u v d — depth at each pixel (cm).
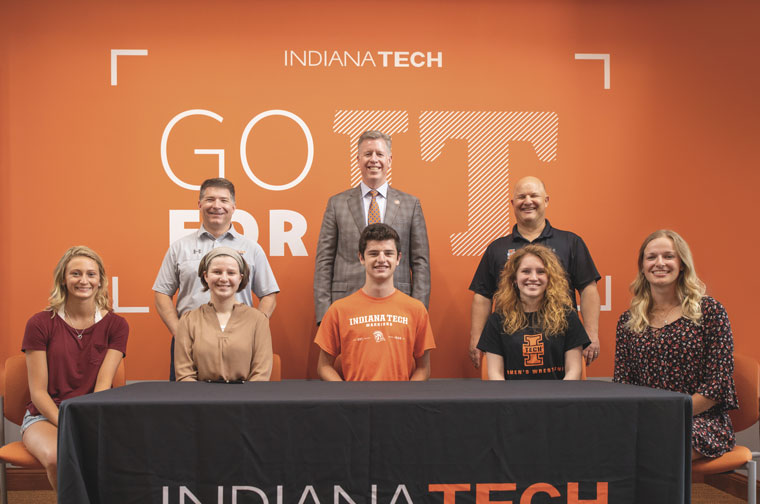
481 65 335
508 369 232
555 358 229
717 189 338
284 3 329
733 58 339
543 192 294
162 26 327
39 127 323
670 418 158
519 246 296
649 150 338
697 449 217
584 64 337
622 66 338
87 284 248
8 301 322
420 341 244
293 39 330
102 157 326
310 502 153
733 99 339
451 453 155
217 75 328
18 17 322
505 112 335
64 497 146
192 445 151
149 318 328
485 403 155
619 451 158
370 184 296
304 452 152
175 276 296
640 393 164
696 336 228
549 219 336
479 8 334
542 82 335
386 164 295
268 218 331
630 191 338
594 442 157
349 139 333
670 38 338
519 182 297
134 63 326
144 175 327
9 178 322
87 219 325
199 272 232
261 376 226
